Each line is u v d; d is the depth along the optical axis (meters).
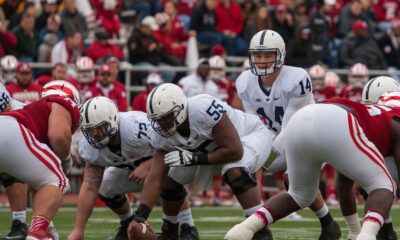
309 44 38.12
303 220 26.75
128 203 19.53
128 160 18.20
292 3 42.06
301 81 18.86
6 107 17.91
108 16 39.28
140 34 36.31
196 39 38.94
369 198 14.59
